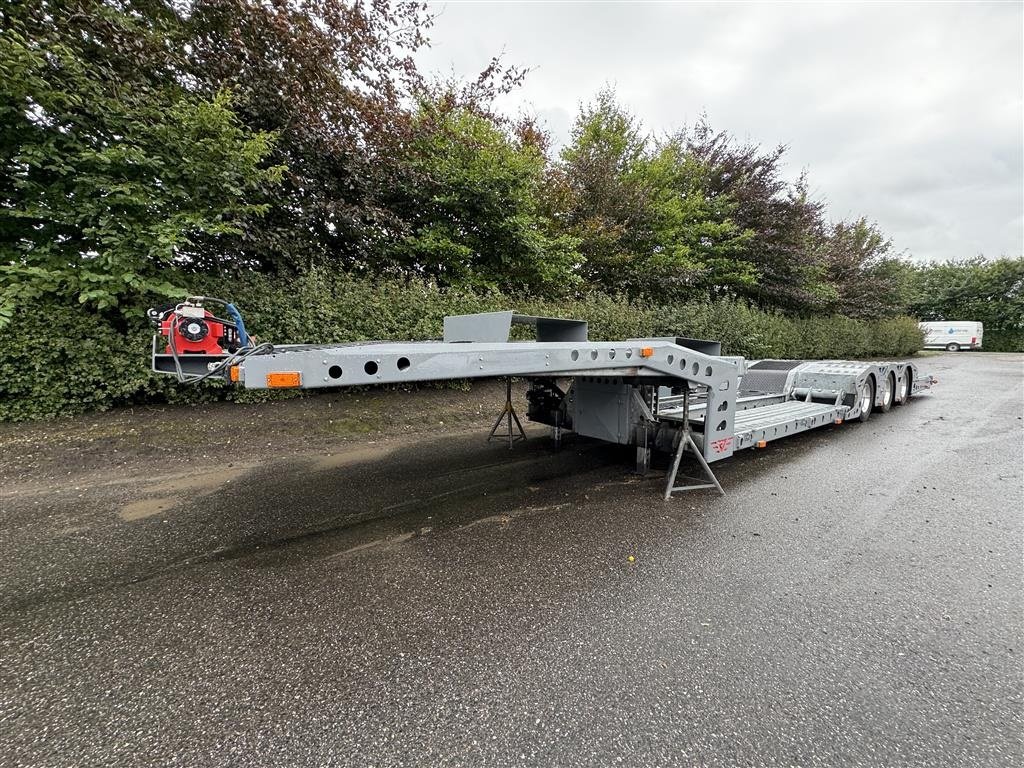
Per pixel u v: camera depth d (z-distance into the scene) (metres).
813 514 3.35
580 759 1.39
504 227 8.91
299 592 2.32
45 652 1.88
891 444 5.53
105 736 1.47
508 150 9.20
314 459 4.67
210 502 3.53
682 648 1.91
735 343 12.72
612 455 4.86
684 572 2.52
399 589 2.35
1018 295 29.70
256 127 6.68
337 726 1.52
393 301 7.21
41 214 4.77
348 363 2.30
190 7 5.95
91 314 5.26
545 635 1.98
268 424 5.53
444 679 1.73
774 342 14.40
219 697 1.64
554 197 11.23
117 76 5.27
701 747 1.44
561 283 10.63
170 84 5.84
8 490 3.68
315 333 6.37
